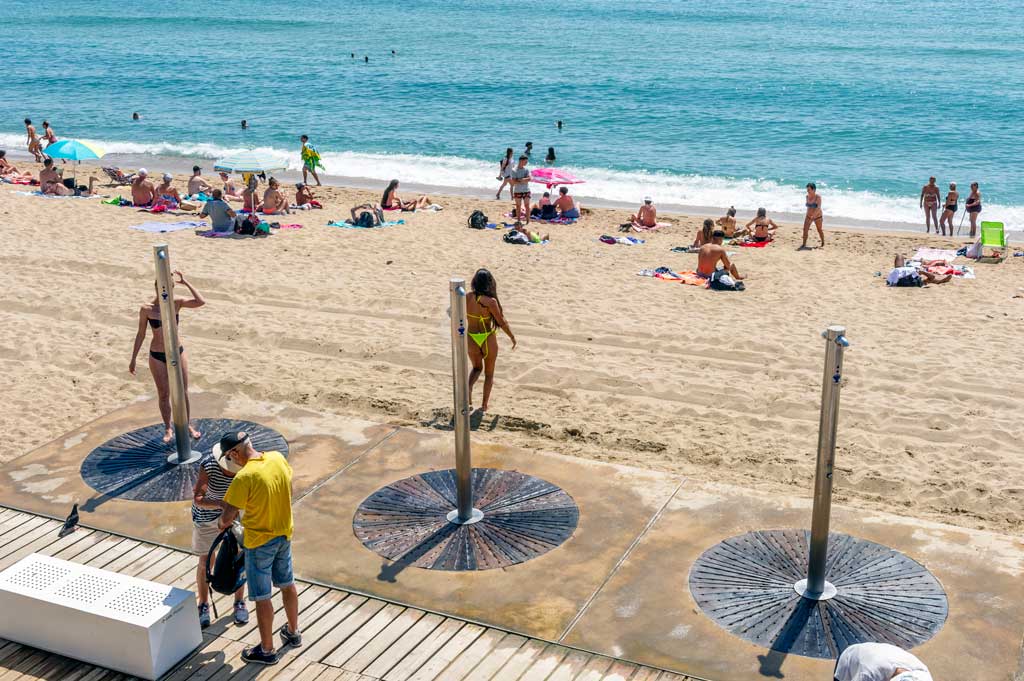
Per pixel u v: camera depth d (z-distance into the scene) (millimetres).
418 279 15969
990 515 8023
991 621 6199
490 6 112188
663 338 12883
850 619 6242
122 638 5805
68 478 8375
